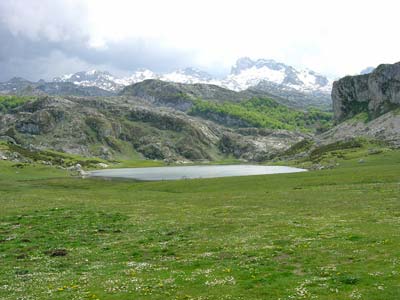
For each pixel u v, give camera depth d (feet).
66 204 245.45
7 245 137.49
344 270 84.89
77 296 77.66
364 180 286.05
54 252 124.98
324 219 154.40
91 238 147.33
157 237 142.92
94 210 215.51
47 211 212.64
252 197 247.50
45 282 91.35
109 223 176.65
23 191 351.25
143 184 406.00
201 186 357.82
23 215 200.54
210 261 102.27
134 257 115.85
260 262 97.30
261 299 70.44
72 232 158.92
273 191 274.36
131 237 145.79
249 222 160.15
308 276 82.74
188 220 175.32
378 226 131.23
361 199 200.54
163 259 110.42
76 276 95.66
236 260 101.24
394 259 89.61
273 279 81.92
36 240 145.89
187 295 74.69
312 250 105.09
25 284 90.43
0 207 230.68
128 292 78.59
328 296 69.67
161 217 187.52
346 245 106.93
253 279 82.23
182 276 88.17
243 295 73.10
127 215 197.26
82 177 605.31
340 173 350.64
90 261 114.21
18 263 114.42
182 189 350.64
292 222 152.76
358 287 73.46
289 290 74.18
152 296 75.36
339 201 201.05
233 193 281.74
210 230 149.59
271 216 172.55
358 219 148.46
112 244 135.54
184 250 119.34
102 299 75.00
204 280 83.87
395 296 67.51
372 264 87.51
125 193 322.55
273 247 112.06
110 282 86.63
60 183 465.47
